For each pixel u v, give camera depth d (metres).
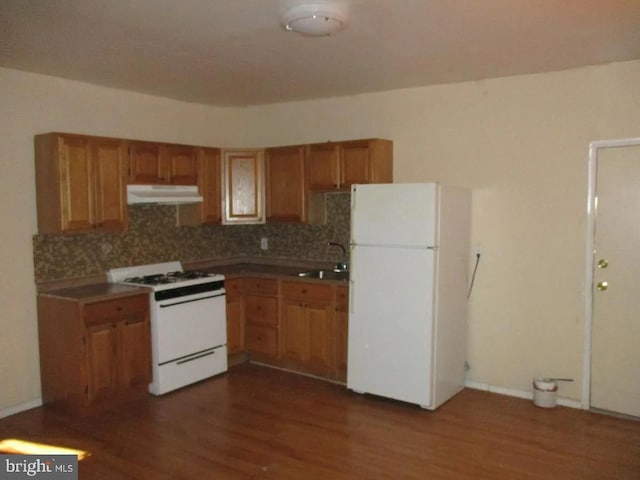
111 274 4.46
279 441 3.41
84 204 3.97
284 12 2.67
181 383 4.38
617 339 3.80
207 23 2.86
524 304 4.14
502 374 4.27
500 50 3.38
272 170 5.09
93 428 3.62
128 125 4.67
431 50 3.37
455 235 4.05
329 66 3.81
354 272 4.14
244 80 4.27
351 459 3.17
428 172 4.52
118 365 3.98
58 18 2.77
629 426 3.63
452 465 3.09
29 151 3.95
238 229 5.79
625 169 3.70
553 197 3.97
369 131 4.83
